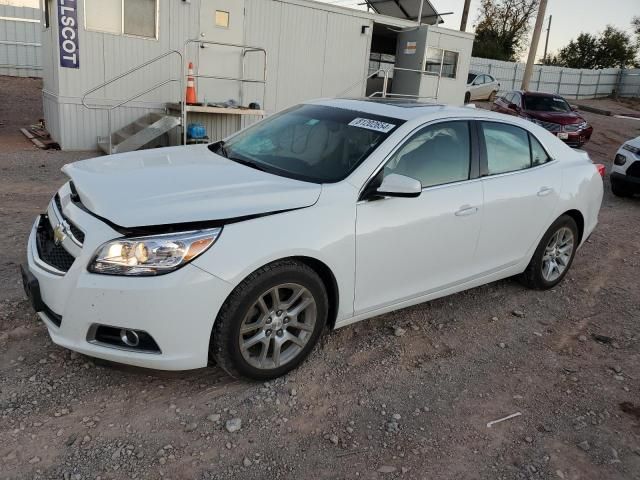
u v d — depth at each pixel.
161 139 10.36
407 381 3.45
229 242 2.88
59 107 10.25
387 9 15.57
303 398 3.18
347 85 13.71
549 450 2.93
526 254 4.64
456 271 4.08
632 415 3.29
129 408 2.96
